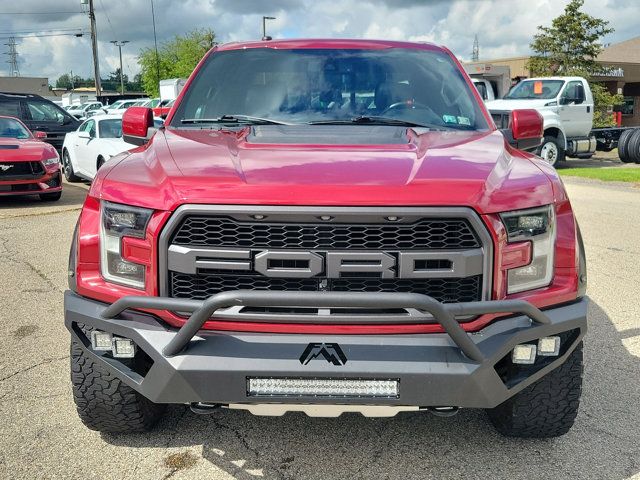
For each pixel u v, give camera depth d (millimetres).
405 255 2561
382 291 2615
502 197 2676
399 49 4359
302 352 2545
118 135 12719
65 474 2984
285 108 3912
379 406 2590
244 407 2709
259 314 2605
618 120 28000
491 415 3381
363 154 2977
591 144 17703
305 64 4180
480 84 20359
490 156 3049
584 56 28641
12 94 16156
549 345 2770
